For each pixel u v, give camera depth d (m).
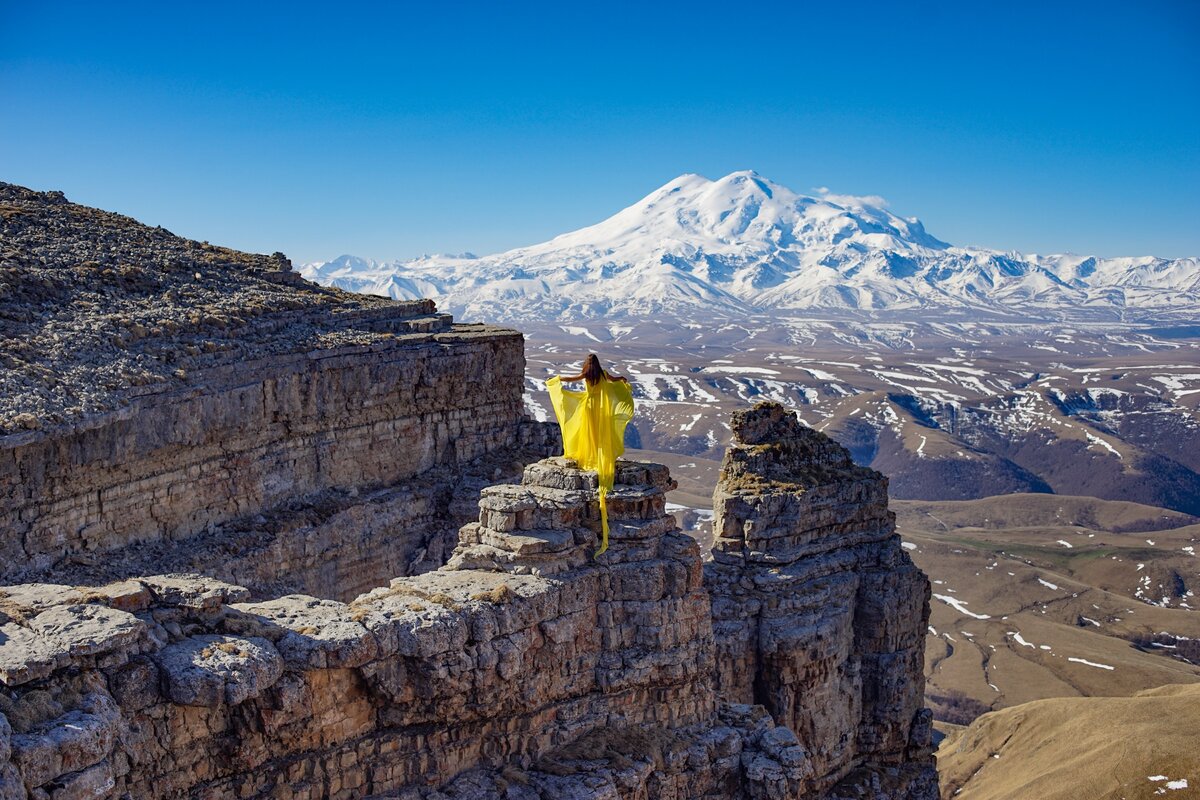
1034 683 147.38
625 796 32.81
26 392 37.69
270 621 28.52
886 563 58.06
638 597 35.78
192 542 43.41
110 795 23.66
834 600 54.91
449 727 31.30
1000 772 100.62
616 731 35.00
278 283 61.34
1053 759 96.56
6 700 22.00
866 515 58.81
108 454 39.56
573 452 37.06
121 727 23.84
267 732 26.86
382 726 29.88
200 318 49.09
